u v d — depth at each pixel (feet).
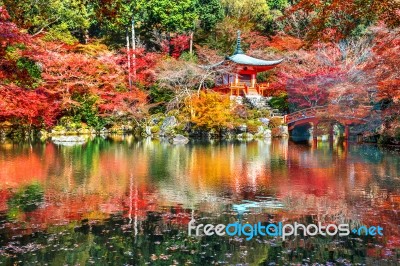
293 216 29.14
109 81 105.40
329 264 20.63
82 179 43.27
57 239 24.25
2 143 82.48
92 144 82.53
